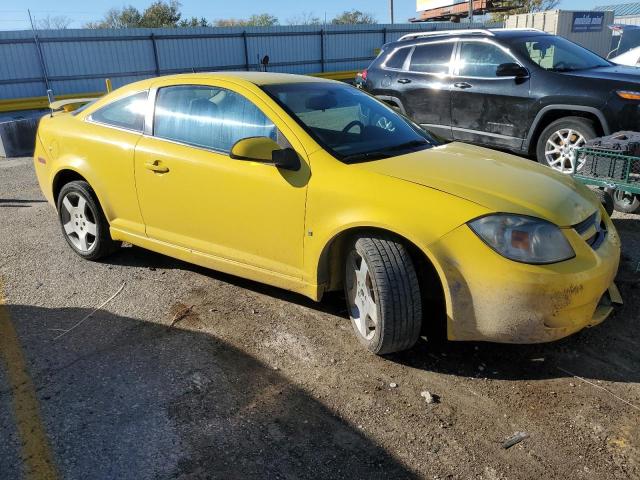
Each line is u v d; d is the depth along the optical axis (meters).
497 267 2.88
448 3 40.28
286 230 3.54
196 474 2.50
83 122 4.78
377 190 3.18
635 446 2.63
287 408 2.94
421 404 2.96
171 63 27.00
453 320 3.03
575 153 5.07
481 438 2.71
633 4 35.66
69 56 23.95
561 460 2.56
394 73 8.59
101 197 4.56
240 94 3.85
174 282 4.48
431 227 2.99
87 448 2.66
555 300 2.89
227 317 3.90
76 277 4.63
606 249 3.23
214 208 3.87
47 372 3.28
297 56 31.08
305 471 2.52
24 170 9.77
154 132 4.24
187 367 3.31
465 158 3.70
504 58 7.29
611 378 3.15
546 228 2.96
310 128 3.62
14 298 4.27
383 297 3.11
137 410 2.93
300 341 3.58
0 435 2.75
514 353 3.42
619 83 6.30
